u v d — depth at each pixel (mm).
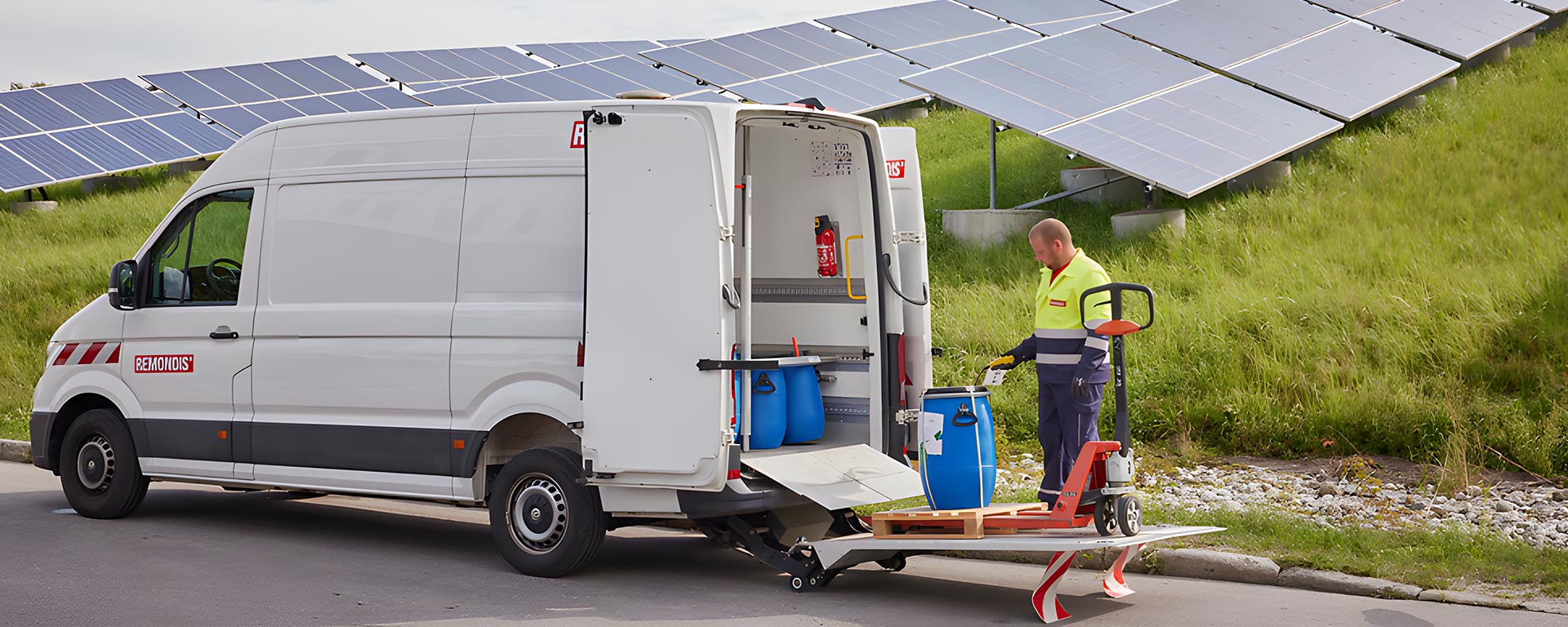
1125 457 5953
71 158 20875
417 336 6879
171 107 23344
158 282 7977
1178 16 17375
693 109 6141
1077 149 12891
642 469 6141
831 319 7250
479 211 6781
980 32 23766
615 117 6203
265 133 7633
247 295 7527
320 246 7277
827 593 6383
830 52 24281
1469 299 10555
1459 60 17016
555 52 29844
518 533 6715
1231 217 13594
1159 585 6496
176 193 21688
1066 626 5617
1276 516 7246
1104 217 14602
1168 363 10555
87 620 5641
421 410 6883
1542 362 9602
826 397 7297
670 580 6664
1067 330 6422
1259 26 17125
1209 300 11461
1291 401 9883
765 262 7441
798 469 6574
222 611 5852
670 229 6117
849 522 7090
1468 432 8938
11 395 14008
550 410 6484
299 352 7273
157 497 9625
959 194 16906
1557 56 17391
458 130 6914
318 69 25609
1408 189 13430
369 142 7191
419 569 6906
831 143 7184
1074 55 15781
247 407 7500
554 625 5645
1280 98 14820
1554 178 13031
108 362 8117
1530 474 8516
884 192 6988
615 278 6195
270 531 8078
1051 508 6395
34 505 8945
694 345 6059
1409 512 7801
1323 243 12477
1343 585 6242
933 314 12516
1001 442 10180
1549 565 6238
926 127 21781
